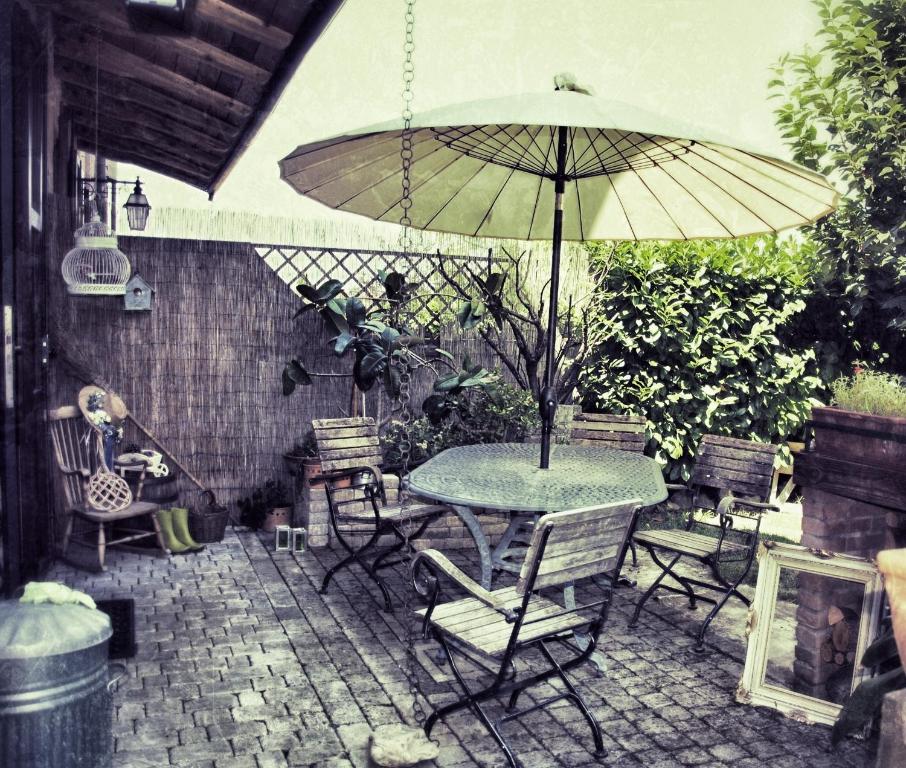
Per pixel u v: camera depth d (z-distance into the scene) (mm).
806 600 3225
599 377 6094
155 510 4484
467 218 4664
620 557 2881
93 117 4289
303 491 5441
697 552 3803
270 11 3203
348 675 3432
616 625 4098
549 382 3959
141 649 3564
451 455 4273
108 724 2689
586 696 3316
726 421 5938
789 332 5434
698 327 5836
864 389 3424
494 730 2729
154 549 4480
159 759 2707
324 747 2822
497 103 3195
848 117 4375
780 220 4008
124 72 3895
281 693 3240
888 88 4305
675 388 5977
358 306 5219
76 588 3814
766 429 6004
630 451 4770
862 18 4316
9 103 3285
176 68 3904
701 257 5797
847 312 4883
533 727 3047
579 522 2586
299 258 5734
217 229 5516
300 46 3430
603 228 4703
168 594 4254
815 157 4508
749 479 3957
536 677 2865
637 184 4359
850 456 3248
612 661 3664
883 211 4398
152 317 5262
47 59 3512
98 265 4449
